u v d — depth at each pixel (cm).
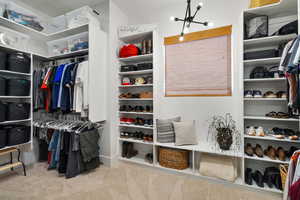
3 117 196
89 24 216
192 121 231
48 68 248
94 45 223
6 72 217
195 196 172
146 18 275
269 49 184
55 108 234
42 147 262
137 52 256
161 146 241
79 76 218
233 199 166
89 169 225
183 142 218
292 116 174
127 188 187
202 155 210
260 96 186
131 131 285
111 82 248
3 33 210
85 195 172
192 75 243
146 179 208
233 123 217
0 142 194
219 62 226
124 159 256
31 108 232
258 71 189
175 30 254
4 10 206
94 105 225
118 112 265
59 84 233
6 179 205
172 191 181
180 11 250
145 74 273
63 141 215
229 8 220
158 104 253
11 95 206
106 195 173
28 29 228
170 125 235
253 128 189
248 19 201
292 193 104
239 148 203
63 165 216
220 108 226
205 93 235
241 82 191
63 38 258
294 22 162
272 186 174
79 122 238
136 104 282
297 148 174
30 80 234
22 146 236
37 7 260
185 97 248
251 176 188
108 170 233
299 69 124
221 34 222
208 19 232
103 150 250
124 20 278
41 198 166
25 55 234
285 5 171
